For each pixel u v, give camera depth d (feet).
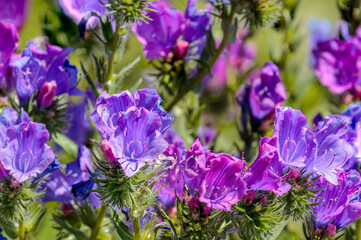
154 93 1.35
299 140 1.37
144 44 1.64
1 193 1.43
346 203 1.44
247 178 1.36
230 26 1.65
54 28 1.67
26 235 1.50
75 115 1.63
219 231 1.39
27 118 1.39
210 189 1.36
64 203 1.59
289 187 1.37
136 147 1.34
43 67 1.53
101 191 1.38
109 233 1.57
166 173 1.45
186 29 1.65
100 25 1.61
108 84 1.60
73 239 1.61
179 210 1.38
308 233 1.49
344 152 1.39
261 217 1.39
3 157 1.39
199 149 1.35
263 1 1.61
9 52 1.52
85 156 1.53
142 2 1.49
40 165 1.40
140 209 1.39
